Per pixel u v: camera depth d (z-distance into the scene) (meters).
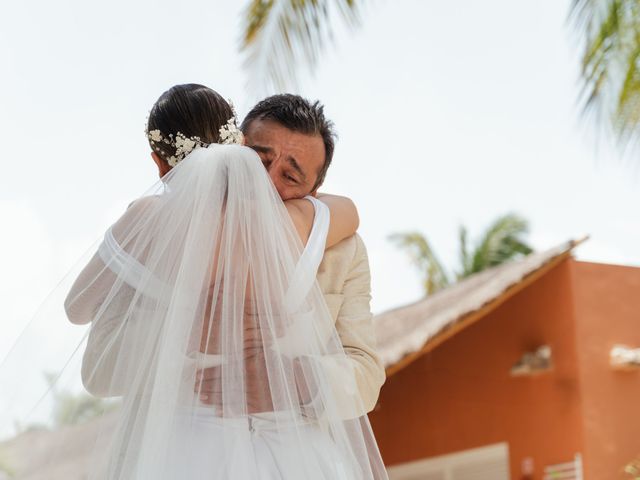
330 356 2.24
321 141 2.53
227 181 2.19
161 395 2.02
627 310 11.42
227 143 2.36
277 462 2.12
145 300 2.08
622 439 11.07
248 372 2.13
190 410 2.09
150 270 2.09
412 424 11.92
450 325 10.45
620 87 7.68
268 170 2.48
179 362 2.05
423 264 23.64
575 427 10.98
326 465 2.15
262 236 2.17
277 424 2.13
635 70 7.54
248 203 2.18
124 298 2.09
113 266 2.11
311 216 2.41
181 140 2.32
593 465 10.87
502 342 11.63
